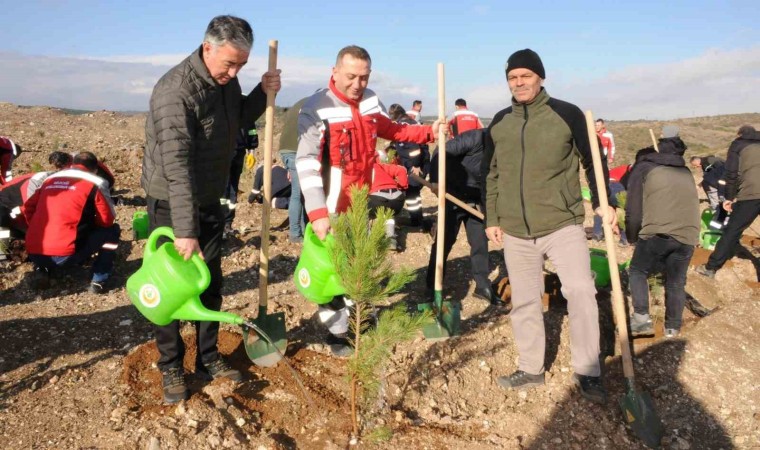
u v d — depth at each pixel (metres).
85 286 5.46
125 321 4.66
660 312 5.28
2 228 5.66
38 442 3.17
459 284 5.79
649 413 3.63
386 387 3.84
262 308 3.89
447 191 5.08
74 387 3.71
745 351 4.66
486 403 3.95
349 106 3.70
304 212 6.64
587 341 3.74
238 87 3.45
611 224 3.71
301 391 3.76
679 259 4.69
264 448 3.19
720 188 7.47
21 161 10.45
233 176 6.59
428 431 3.53
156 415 3.41
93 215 5.22
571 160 3.70
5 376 3.79
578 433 3.64
